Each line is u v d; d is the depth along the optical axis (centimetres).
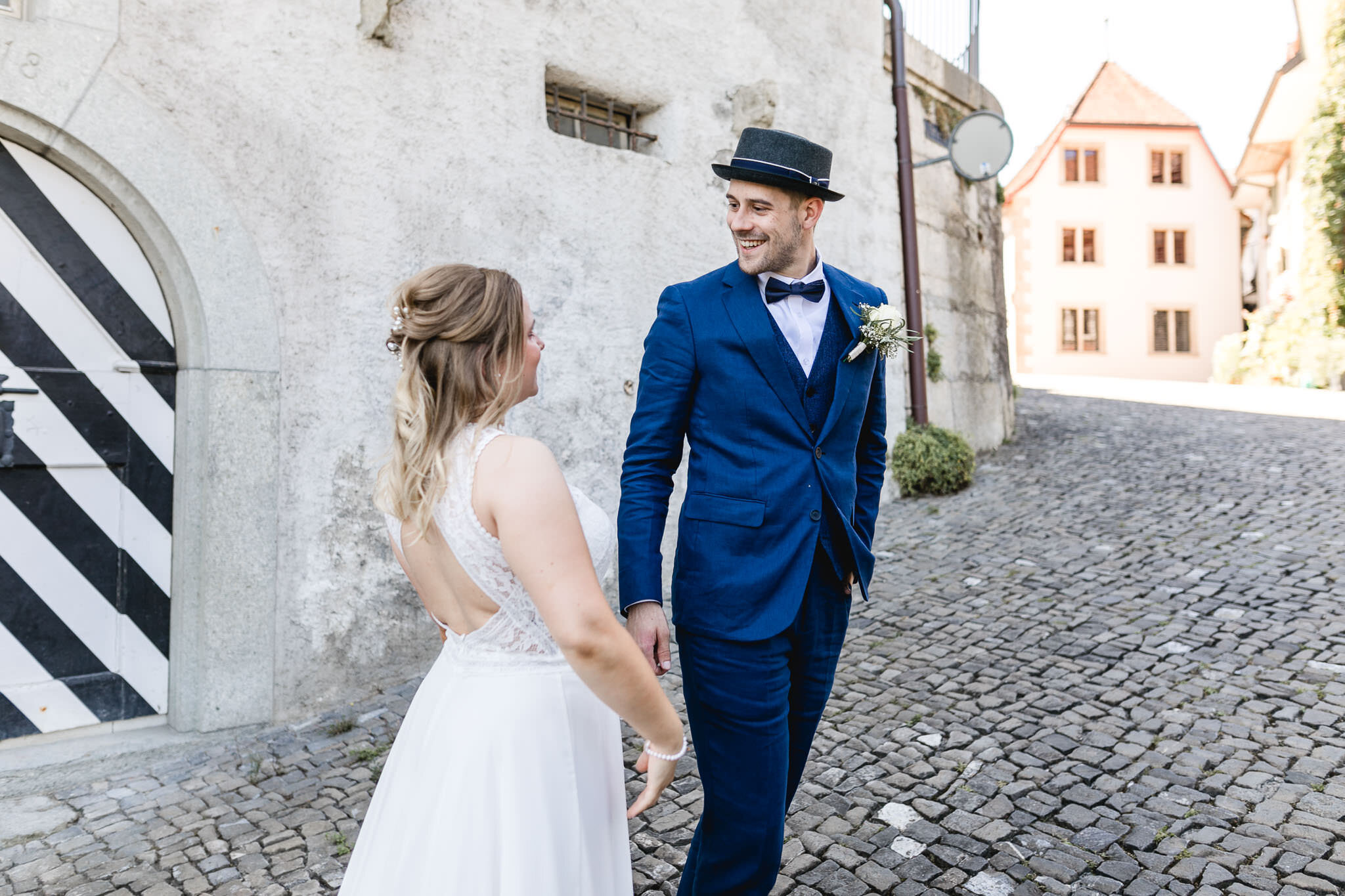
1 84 309
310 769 336
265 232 372
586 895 150
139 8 338
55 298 338
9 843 286
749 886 193
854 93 698
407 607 418
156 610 362
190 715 362
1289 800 291
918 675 406
